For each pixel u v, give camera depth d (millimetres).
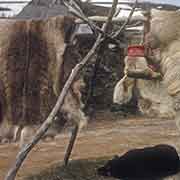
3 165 11680
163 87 7727
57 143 13758
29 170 10641
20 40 6844
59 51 6844
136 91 7965
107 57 18125
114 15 7426
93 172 9391
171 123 16891
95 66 8164
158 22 7270
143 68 7504
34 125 6793
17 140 6785
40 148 13180
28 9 11031
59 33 6887
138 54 7512
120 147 13359
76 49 6996
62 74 6848
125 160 7898
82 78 6859
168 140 14086
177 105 7184
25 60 6832
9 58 6816
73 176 9312
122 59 18203
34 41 6848
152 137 14719
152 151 7855
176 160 7809
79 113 6867
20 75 6816
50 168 10172
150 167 7773
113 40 7246
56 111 6516
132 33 8328
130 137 14812
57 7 9234
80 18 6992
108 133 15438
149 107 7879
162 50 7289
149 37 7352
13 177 6473
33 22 6891
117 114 17938
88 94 8312
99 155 12047
